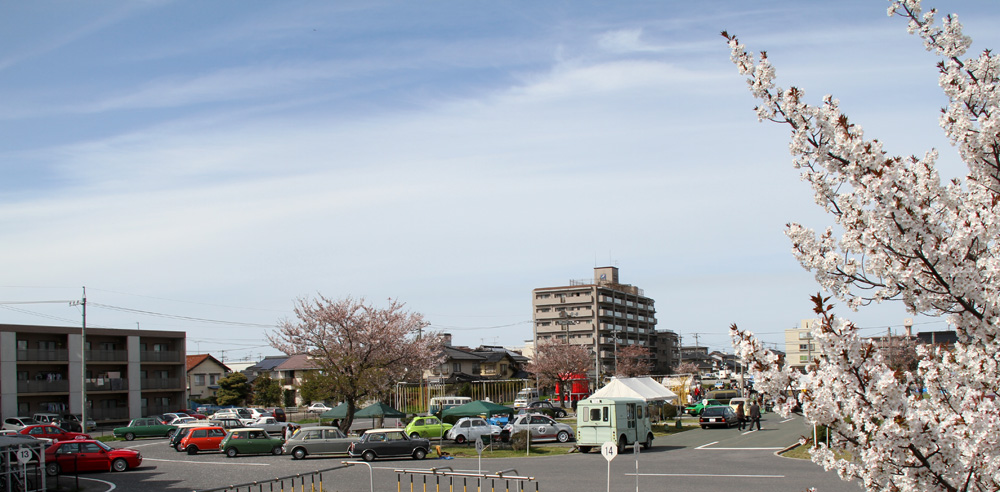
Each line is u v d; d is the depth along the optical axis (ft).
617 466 88.12
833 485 67.62
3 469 70.03
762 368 22.13
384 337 138.00
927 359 23.84
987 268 21.12
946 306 22.63
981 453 19.84
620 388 131.44
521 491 59.06
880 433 19.74
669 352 446.60
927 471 20.21
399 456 103.14
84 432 155.74
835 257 23.91
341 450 108.58
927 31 27.02
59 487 83.87
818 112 24.94
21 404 188.34
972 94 25.64
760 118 26.13
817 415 20.74
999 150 24.31
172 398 222.89
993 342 21.75
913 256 21.72
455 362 285.64
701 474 78.07
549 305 383.86
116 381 205.57
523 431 117.80
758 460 89.71
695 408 202.39
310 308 137.39
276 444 115.75
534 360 279.28
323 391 131.44
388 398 181.57
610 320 384.88
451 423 156.76
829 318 20.77
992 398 21.76
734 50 26.43
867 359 20.51
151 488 81.87
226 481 84.43
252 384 280.51
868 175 21.61
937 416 20.21
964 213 23.57
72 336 197.57
